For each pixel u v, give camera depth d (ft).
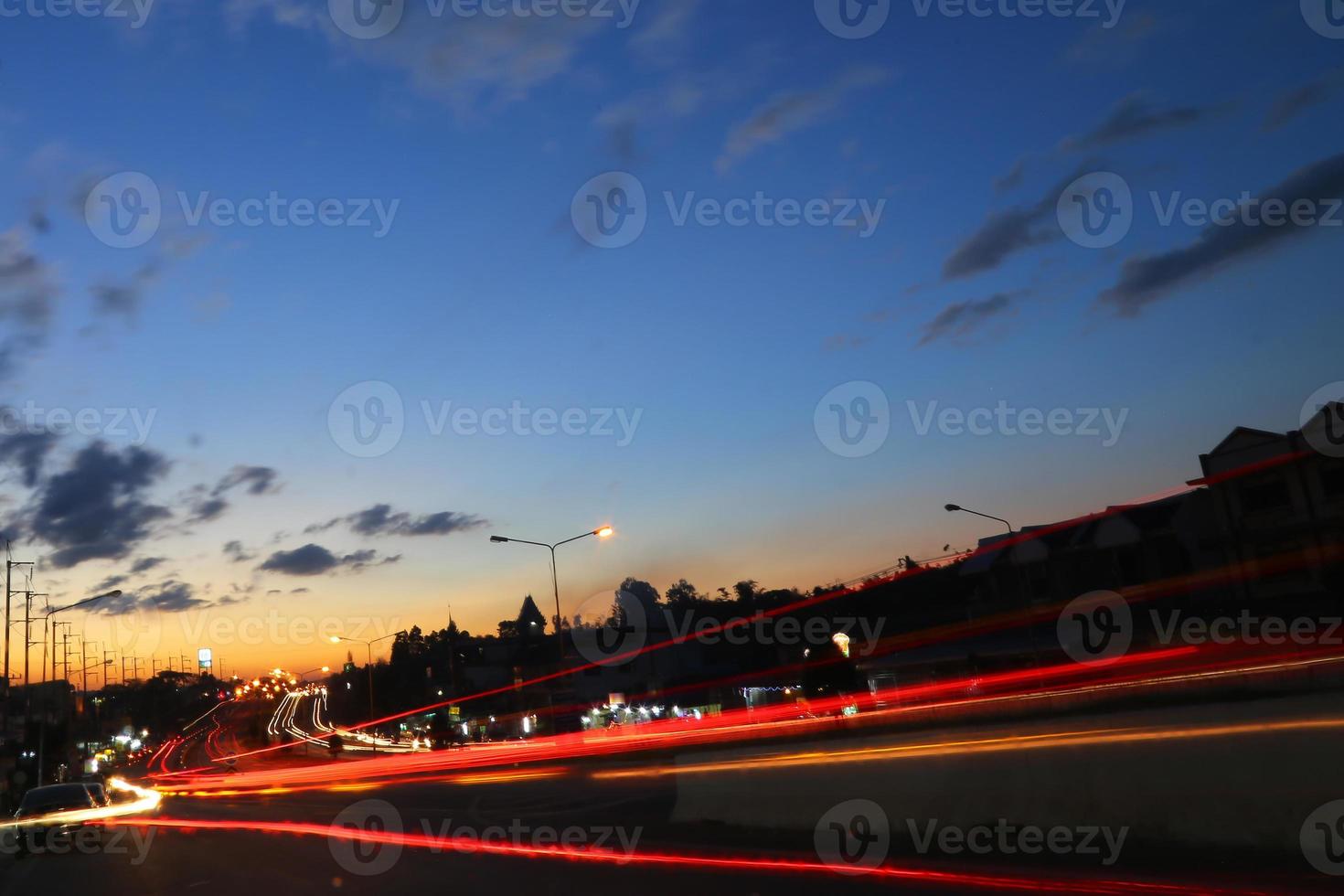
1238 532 144.97
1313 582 137.39
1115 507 169.48
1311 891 31.12
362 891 45.32
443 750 215.72
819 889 38.14
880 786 50.49
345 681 519.60
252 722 461.78
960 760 47.09
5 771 191.31
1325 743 35.17
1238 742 37.50
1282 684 57.88
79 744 328.70
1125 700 67.10
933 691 156.15
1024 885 35.47
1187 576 156.87
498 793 94.84
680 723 179.63
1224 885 32.71
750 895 37.78
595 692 251.39
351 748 297.33
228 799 134.41
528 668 302.86
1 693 264.31
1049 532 175.73
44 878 61.21
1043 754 43.93
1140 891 32.83
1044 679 150.61
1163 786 39.55
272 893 47.01
